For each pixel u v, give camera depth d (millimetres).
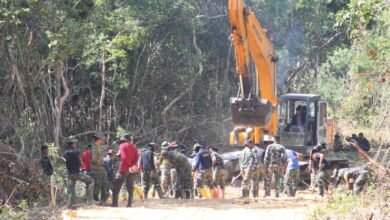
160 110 44219
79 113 41969
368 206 16672
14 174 23031
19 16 24156
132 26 34156
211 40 46719
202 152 25672
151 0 38438
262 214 18906
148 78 42562
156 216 18703
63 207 20391
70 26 24656
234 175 30406
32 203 22062
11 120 26469
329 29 52312
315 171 26344
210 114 45906
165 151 24703
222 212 19469
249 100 24000
